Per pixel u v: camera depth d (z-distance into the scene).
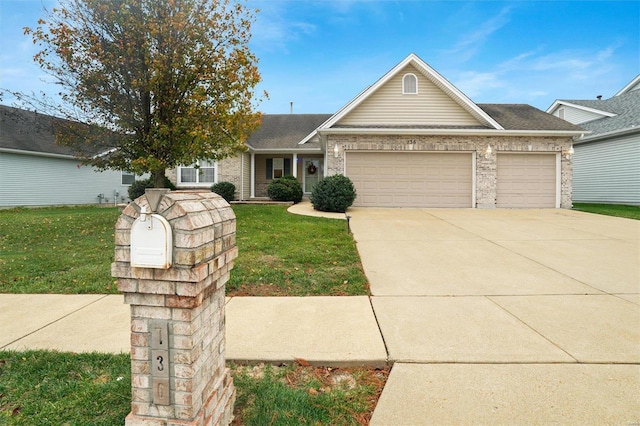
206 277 1.73
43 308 3.92
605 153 16.09
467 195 13.09
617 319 3.58
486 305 3.99
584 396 2.30
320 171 18.55
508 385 2.43
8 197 15.31
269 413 2.18
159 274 1.64
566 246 6.90
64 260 5.91
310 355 2.85
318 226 8.77
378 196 13.18
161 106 8.59
